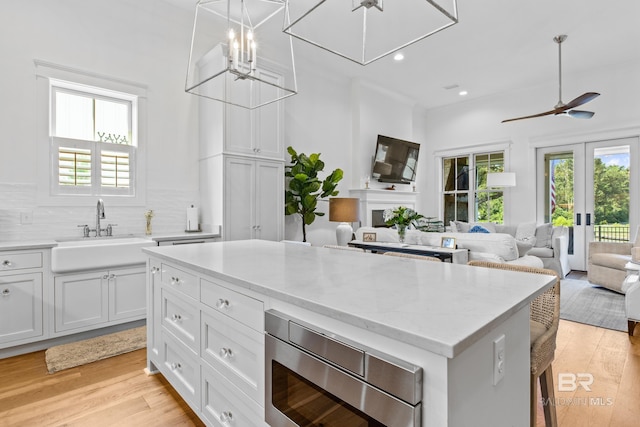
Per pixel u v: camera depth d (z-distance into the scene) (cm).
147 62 363
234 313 140
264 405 124
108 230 332
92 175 336
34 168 300
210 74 382
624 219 524
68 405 190
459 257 299
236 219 376
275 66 414
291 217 500
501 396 98
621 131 519
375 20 399
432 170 748
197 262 169
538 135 601
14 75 290
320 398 97
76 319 270
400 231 369
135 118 357
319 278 132
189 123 394
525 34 433
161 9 372
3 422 175
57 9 310
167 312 198
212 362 156
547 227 542
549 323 153
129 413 183
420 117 740
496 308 93
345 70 545
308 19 398
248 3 371
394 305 96
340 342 91
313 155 461
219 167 368
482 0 362
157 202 369
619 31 426
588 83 547
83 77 322
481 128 673
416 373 75
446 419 73
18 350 253
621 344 273
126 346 265
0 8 285
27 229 296
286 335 109
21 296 249
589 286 463
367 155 594
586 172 557
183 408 188
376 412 82
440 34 433
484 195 677
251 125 391
